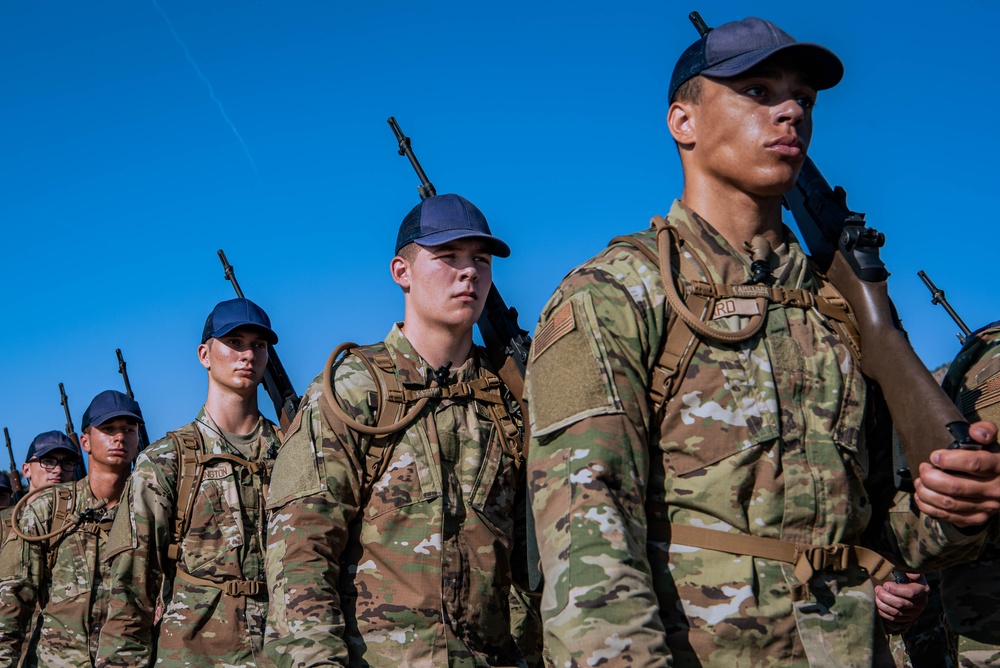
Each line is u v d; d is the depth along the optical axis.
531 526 3.22
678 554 2.46
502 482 4.12
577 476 2.36
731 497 2.46
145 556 5.76
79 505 7.96
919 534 2.77
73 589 7.80
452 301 4.20
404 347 4.19
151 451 5.92
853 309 2.75
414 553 3.89
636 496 2.38
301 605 3.71
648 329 2.53
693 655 2.40
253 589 5.81
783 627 2.40
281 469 3.94
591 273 2.58
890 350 2.64
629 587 2.25
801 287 2.73
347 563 3.93
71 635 7.74
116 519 5.86
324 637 3.67
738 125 2.70
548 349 2.52
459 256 4.24
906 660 5.11
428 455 4.01
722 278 2.64
